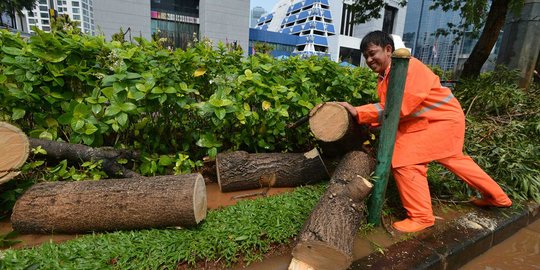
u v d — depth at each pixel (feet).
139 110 8.86
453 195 10.07
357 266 6.23
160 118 10.05
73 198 6.60
